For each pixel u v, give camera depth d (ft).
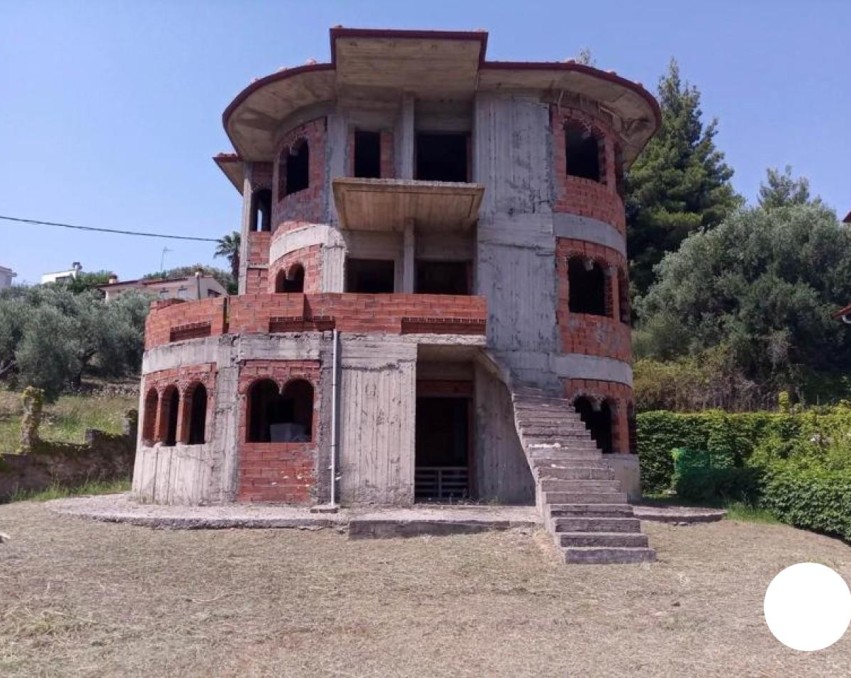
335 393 52.47
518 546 40.55
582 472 45.39
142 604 30.22
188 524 43.52
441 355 57.82
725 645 26.27
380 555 38.52
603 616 29.63
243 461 52.54
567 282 63.05
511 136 64.54
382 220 62.18
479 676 22.85
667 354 123.24
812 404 107.24
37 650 24.85
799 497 54.54
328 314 54.19
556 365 61.00
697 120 151.84
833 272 117.70
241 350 53.88
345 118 66.03
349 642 26.02
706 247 124.47
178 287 181.06
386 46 58.49
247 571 35.29
